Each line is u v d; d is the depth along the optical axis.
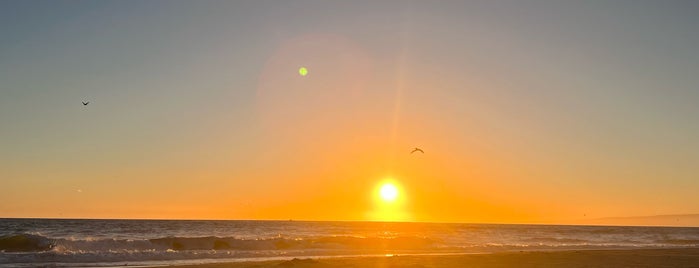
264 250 46.88
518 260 36.44
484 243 66.75
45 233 80.31
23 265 31.38
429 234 103.12
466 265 32.81
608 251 49.06
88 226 112.00
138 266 31.75
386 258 38.03
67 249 41.75
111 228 102.88
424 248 53.34
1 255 34.34
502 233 113.88
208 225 139.50
